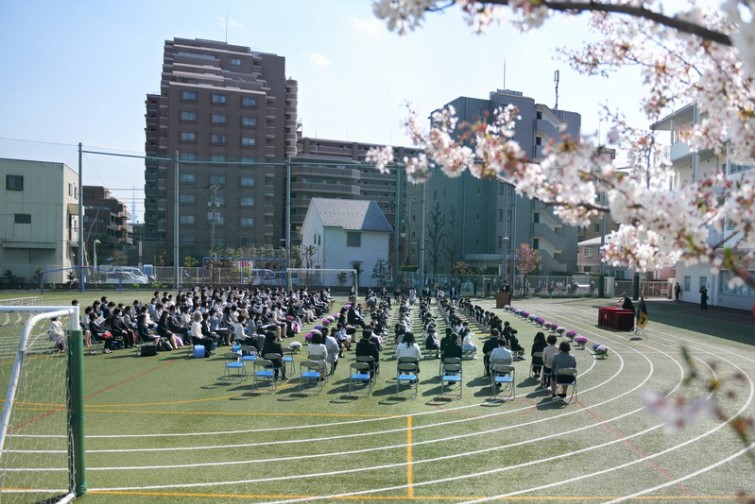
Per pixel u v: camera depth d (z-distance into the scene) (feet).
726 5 9.39
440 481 27.89
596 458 30.83
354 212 187.83
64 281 153.17
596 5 10.43
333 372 53.47
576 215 12.99
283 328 74.54
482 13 12.32
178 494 26.48
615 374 52.44
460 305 110.42
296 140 334.03
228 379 50.93
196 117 255.09
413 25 11.93
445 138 14.80
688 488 26.86
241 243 257.55
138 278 152.87
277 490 26.91
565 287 159.02
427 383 49.52
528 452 31.81
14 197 158.71
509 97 183.32
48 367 52.03
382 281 174.40
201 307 78.89
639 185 11.78
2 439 24.80
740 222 11.88
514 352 61.16
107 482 27.84
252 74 297.74
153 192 287.69
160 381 50.01
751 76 12.26
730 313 109.70
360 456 31.32
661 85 16.30
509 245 187.11
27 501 25.52
